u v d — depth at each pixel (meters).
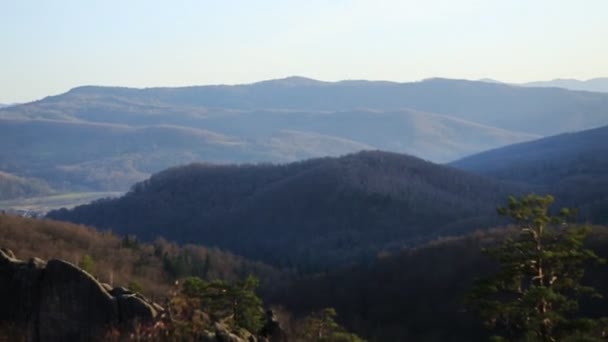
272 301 96.06
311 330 43.72
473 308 25.52
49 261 20.19
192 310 22.16
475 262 87.88
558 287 24.62
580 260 24.42
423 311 80.88
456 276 86.94
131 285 34.53
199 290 32.25
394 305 85.06
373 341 75.62
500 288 25.39
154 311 20.25
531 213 24.62
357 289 92.62
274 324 30.56
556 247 24.39
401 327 79.00
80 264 44.94
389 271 95.00
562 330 23.23
